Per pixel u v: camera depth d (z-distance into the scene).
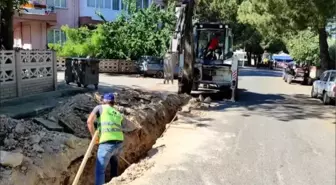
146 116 11.02
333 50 35.19
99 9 34.12
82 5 33.03
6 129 7.35
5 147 6.82
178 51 16.55
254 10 24.69
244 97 18.97
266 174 7.06
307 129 11.38
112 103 7.04
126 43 29.70
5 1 13.26
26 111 9.90
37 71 13.31
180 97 15.48
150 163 7.50
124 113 10.32
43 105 10.98
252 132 10.62
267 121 12.43
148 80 23.94
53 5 30.83
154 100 13.24
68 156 7.43
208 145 9.00
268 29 26.22
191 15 16.38
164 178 6.64
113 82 21.69
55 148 7.32
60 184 7.03
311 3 20.31
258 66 71.69
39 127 8.02
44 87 13.75
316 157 8.28
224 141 9.45
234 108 14.96
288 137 10.20
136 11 31.12
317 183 6.66
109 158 6.75
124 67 29.45
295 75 28.86
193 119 12.18
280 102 17.53
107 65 28.84
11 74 11.96
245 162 7.75
